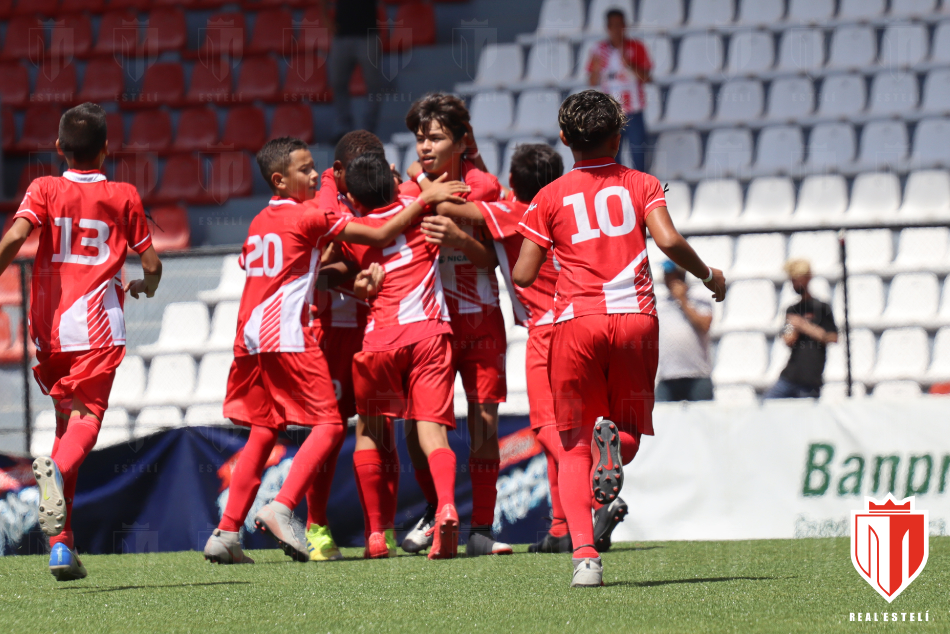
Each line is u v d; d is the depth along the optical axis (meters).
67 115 12.44
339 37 34.44
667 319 22.22
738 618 8.48
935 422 18.11
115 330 12.36
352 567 13.45
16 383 27.34
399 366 14.75
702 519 18.61
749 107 39.09
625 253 10.51
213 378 29.47
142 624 8.98
